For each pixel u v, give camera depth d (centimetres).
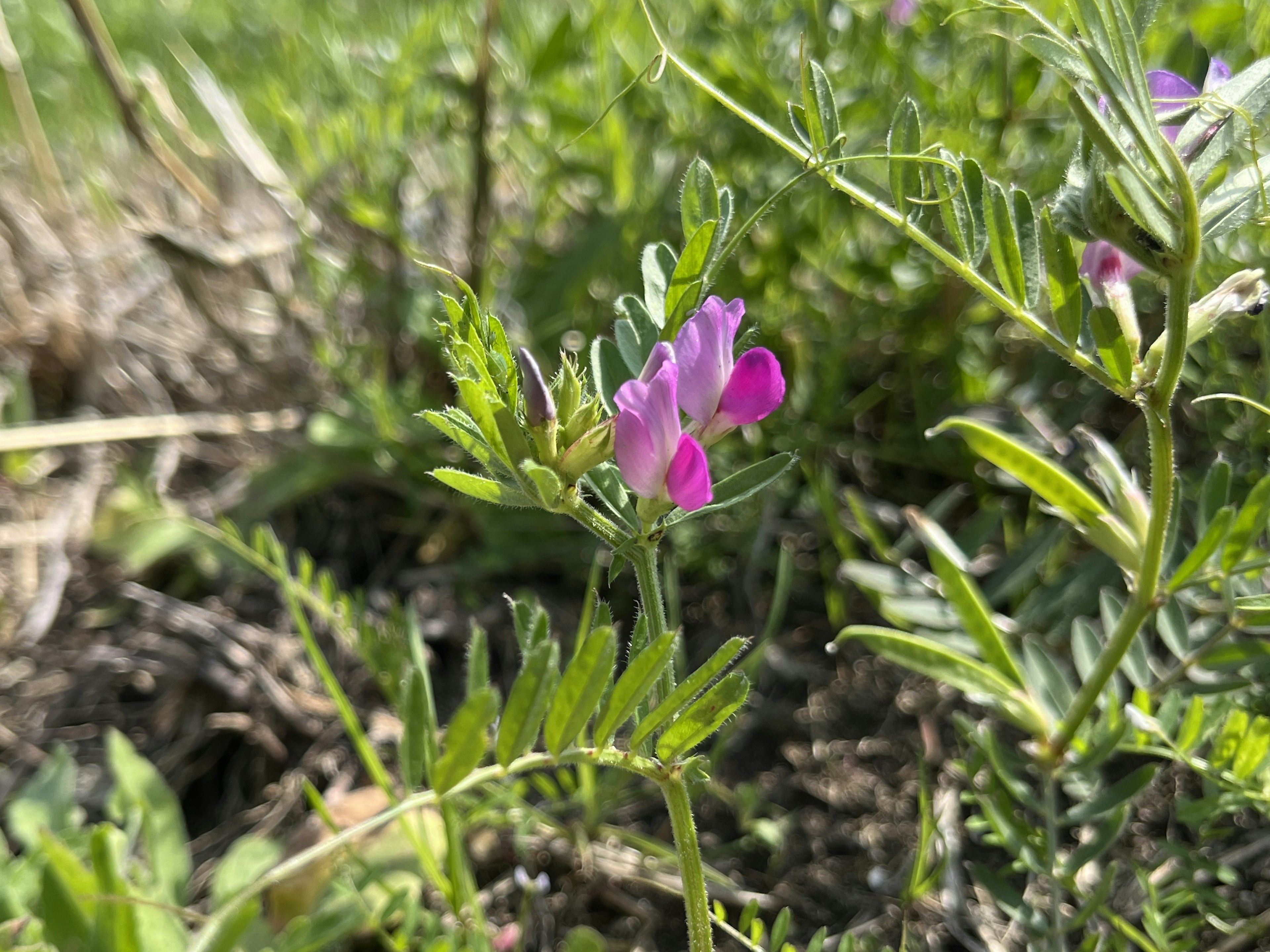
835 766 21
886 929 18
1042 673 16
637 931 19
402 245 27
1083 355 12
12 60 32
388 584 26
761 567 25
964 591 16
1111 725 15
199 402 30
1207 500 15
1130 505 14
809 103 12
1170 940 16
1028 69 23
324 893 18
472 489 10
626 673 10
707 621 24
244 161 28
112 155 37
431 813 19
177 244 27
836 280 25
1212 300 12
